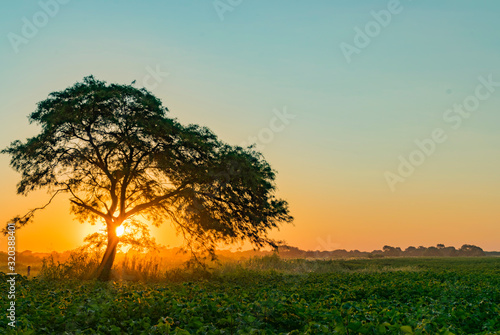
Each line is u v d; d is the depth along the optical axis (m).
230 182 26.80
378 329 8.83
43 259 27.44
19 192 27.53
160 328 9.32
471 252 193.00
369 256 126.31
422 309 11.78
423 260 81.44
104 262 27.12
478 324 11.47
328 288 19.48
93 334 9.72
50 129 25.66
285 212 28.00
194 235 28.66
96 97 25.42
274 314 11.58
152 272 27.52
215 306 11.76
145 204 28.48
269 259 41.75
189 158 27.16
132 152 26.88
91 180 29.55
